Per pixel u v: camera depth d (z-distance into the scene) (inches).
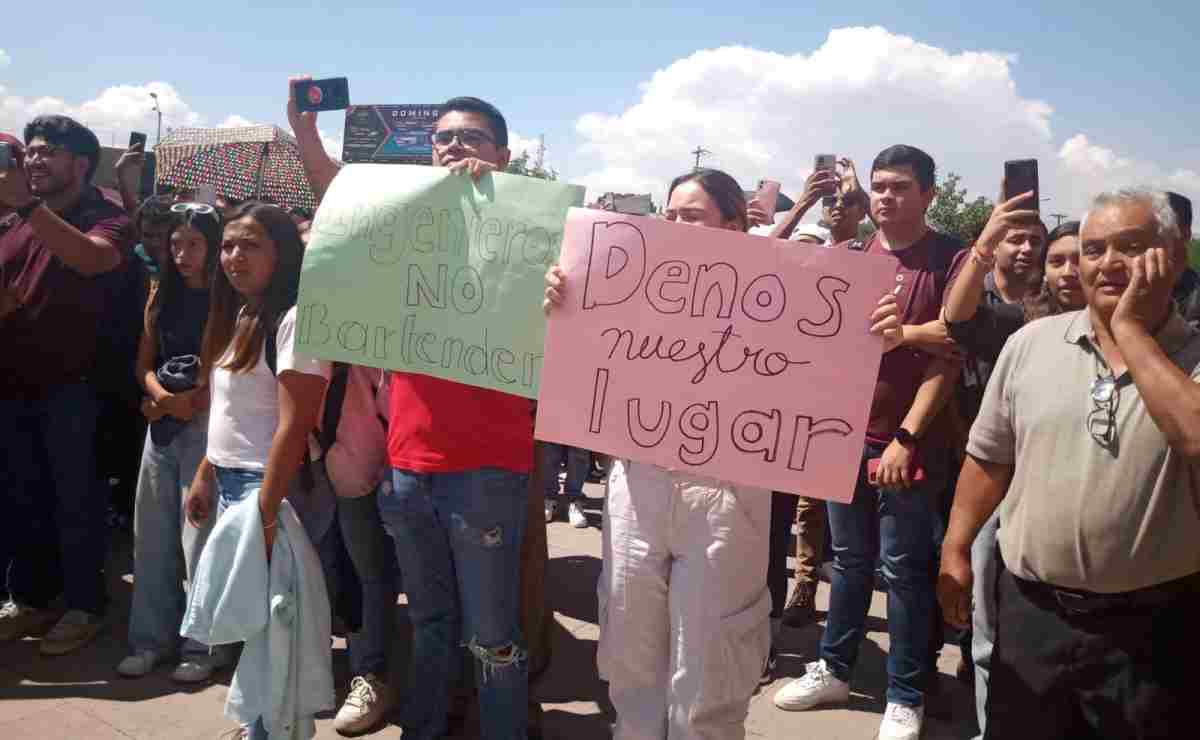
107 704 124.9
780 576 144.6
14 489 146.7
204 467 114.4
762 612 88.0
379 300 100.8
